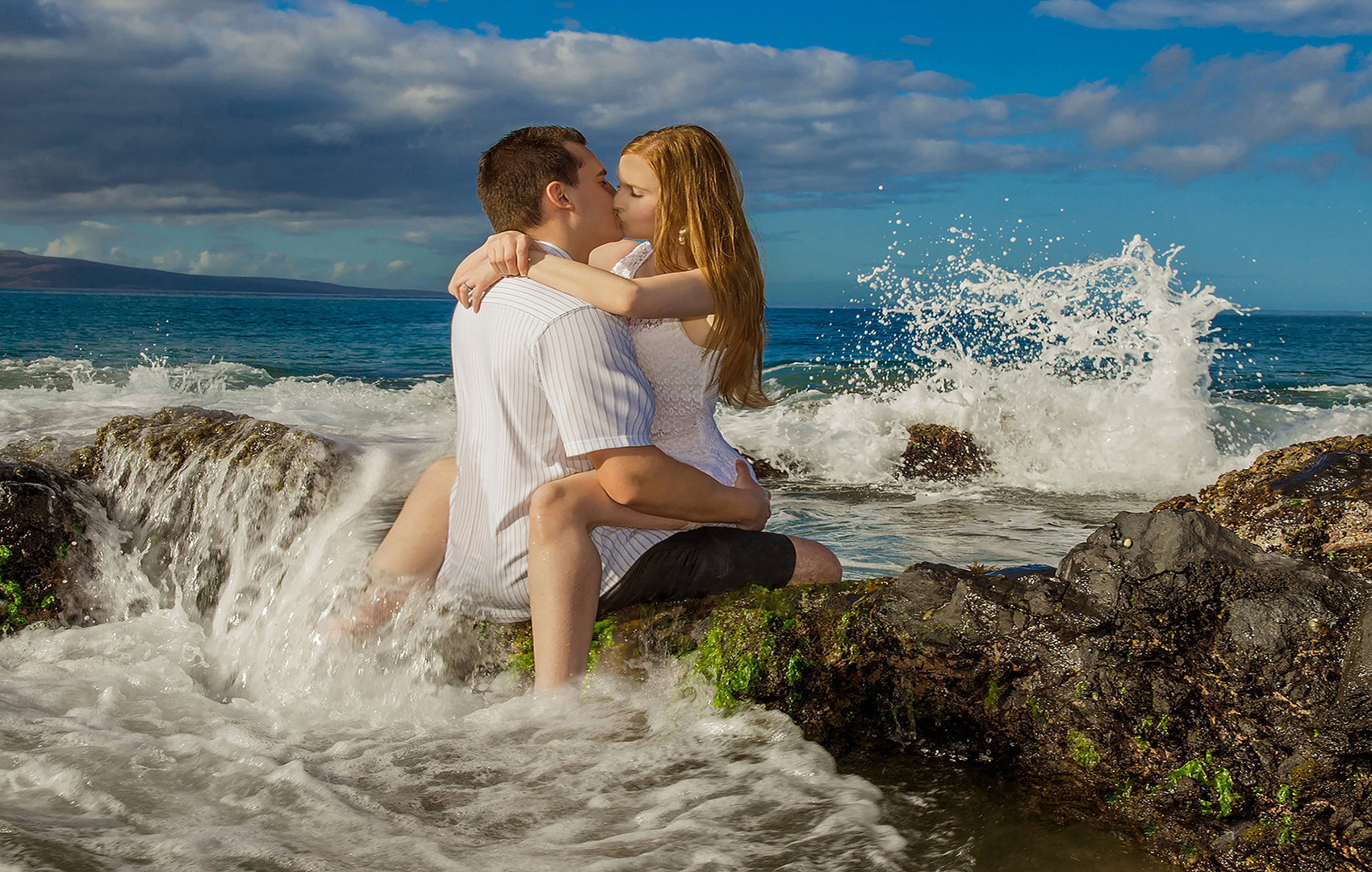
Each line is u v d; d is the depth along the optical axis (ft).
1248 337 128.57
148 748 6.37
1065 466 20.20
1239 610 5.39
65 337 71.20
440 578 7.79
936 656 6.20
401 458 9.73
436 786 5.92
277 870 4.85
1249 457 21.13
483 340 7.02
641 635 7.06
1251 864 5.16
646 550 7.22
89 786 5.76
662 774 6.11
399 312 197.98
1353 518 6.69
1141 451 20.18
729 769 6.18
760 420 23.11
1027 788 6.00
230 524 9.31
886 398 23.06
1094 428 20.92
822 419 22.24
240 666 8.27
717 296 7.09
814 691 6.64
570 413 6.58
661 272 7.34
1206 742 5.44
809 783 6.01
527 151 7.37
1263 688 5.25
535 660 6.80
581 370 6.57
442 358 64.75
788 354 70.54
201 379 37.81
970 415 20.98
